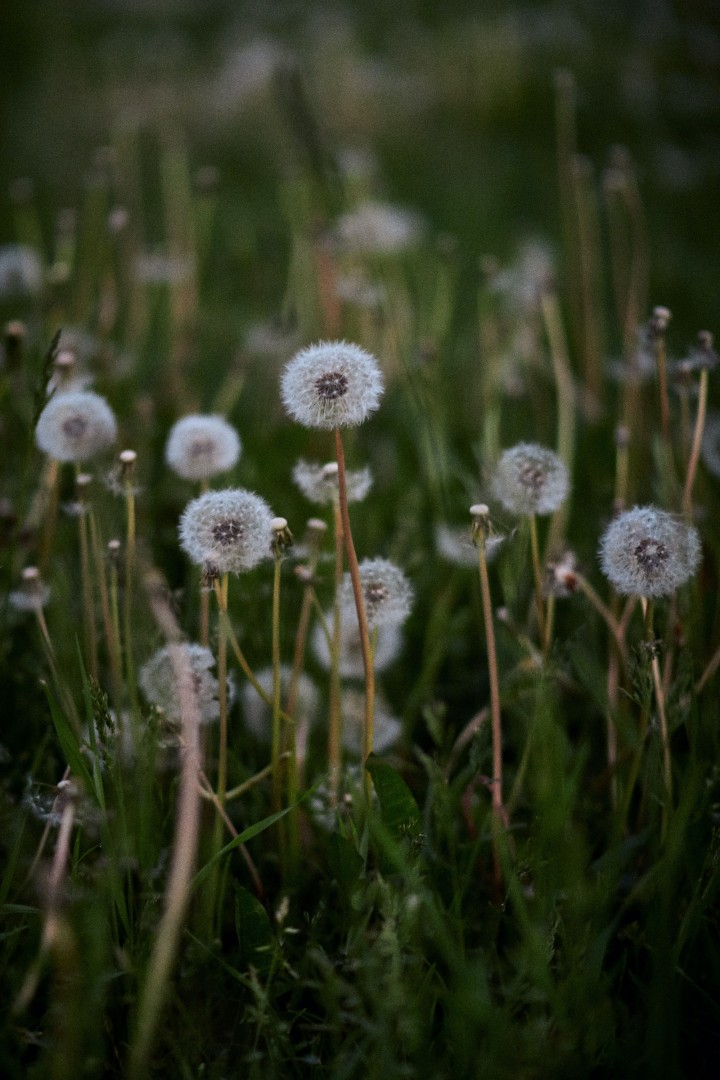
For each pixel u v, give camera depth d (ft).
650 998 2.75
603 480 4.25
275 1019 2.76
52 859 3.01
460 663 3.71
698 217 8.89
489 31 13.35
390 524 4.25
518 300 5.36
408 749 3.42
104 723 2.89
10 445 4.17
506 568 3.15
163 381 5.08
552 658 3.19
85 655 3.32
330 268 4.77
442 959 2.91
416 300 6.41
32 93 12.57
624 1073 2.70
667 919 2.72
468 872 2.98
